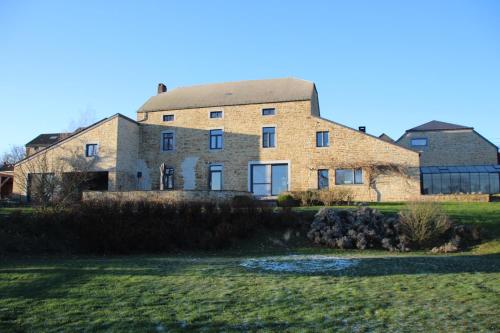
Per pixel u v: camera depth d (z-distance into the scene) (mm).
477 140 36781
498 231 17438
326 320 6625
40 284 9141
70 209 17594
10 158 51281
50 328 6453
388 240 16797
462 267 11125
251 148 31719
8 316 6996
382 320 6605
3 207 24500
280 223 18453
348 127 29797
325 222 18156
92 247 16141
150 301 7766
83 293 8383
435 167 34625
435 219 17281
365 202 26312
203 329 6312
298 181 30406
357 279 9508
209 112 32969
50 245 15984
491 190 32719
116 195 22281
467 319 6590
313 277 9742
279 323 6520
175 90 37750
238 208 18594
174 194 22453
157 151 33562
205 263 12039
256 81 35938
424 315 6820
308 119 30844
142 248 16172
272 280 9406
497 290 8383
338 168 29578
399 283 9070
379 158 28891
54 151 31234
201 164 32562
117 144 30688
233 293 8250
